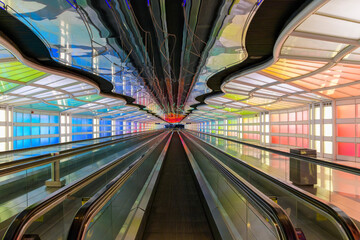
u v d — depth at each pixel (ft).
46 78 26.55
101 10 14.26
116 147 39.32
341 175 17.30
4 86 28.25
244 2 12.44
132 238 10.98
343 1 12.00
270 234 8.41
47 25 14.98
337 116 42.75
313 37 15.93
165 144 56.24
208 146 35.14
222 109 77.61
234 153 37.55
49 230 10.82
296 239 6.24
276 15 15.94
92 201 7.78
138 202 15.23
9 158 22.50
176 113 118.42
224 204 13.91
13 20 15.56
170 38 22.03
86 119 78.23
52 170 17.54
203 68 26.20
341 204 14.28
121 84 35.73
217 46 19.27
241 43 18.44
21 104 43.11
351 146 40.29
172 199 18.57
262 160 28.43
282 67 24.99
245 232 10.25
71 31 16.08
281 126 65.16
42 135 55.26
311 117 49.49
